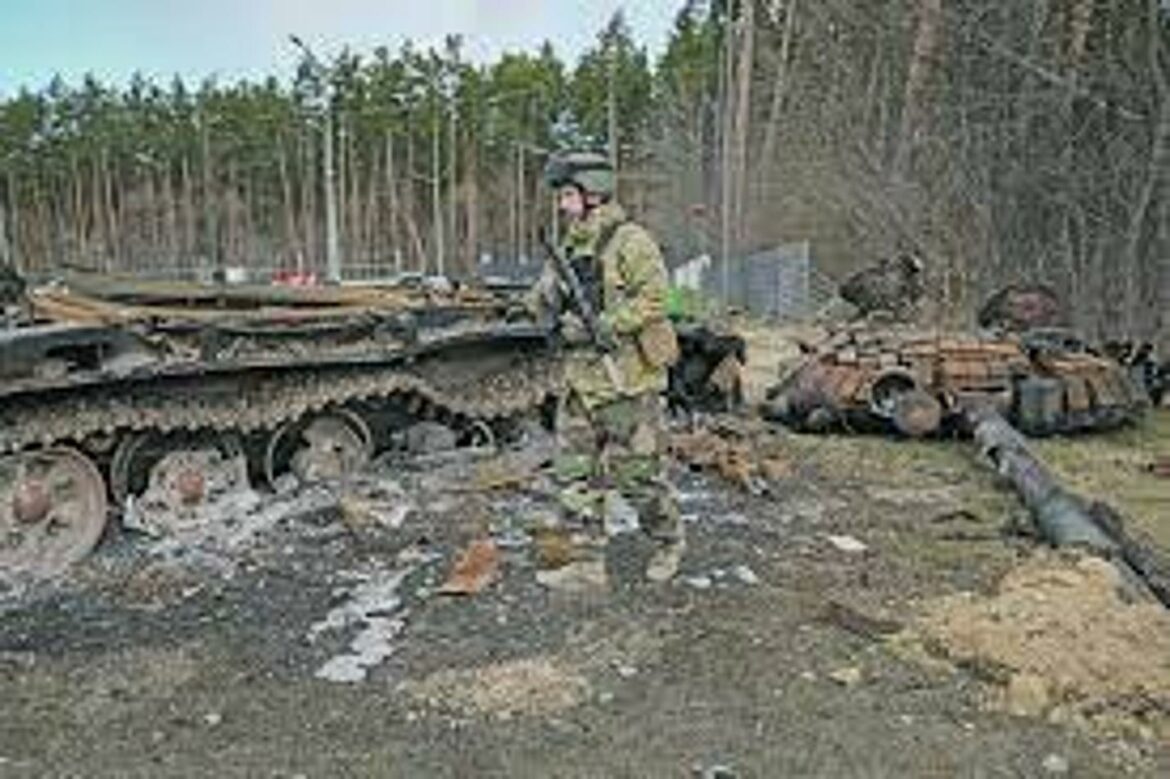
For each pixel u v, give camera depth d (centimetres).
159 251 7531
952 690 501
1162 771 439
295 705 491
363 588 622
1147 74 1759
